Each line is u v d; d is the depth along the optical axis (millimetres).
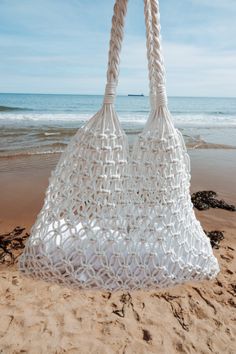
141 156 1212
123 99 49656
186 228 1234
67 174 1178
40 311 2303
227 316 2375
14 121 13953
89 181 1162
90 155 1169
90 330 2168
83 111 22266
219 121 17859
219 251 3271
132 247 1167
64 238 1170
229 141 10398
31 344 2021
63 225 1145
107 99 1188
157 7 1181
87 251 1143
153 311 2385
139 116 19203
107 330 2176
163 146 1202
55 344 2033
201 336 2174
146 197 1205
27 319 2217
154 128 1214
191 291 2629
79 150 1176
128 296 2535
